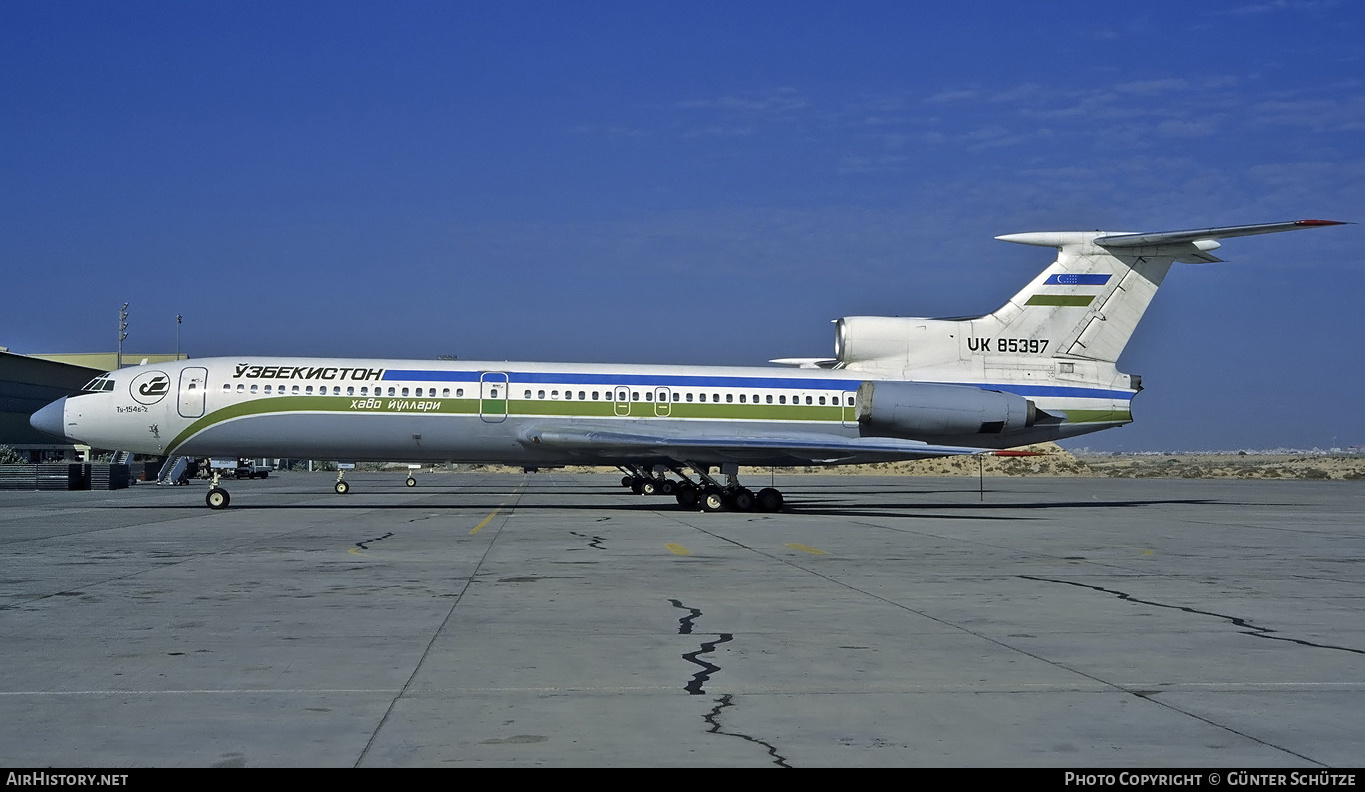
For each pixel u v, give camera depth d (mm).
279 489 53844
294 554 18812
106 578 15422
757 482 77625
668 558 18531
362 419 31297
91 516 29156
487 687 8781
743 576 16062
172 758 6840
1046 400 33688
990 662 9836
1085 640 10938
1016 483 77688
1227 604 13516
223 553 18953
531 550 19750
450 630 11336
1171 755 7020
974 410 32812
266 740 7230
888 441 31688
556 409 32094
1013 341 34062
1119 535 24922
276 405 31016
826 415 33312
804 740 7328
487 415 31719
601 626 11625
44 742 7176
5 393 64062
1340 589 15086
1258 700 8453
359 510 32594
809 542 22031
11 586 14586
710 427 32938
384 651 10203
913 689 8781
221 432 31031
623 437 31281
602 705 8219
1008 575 16500
